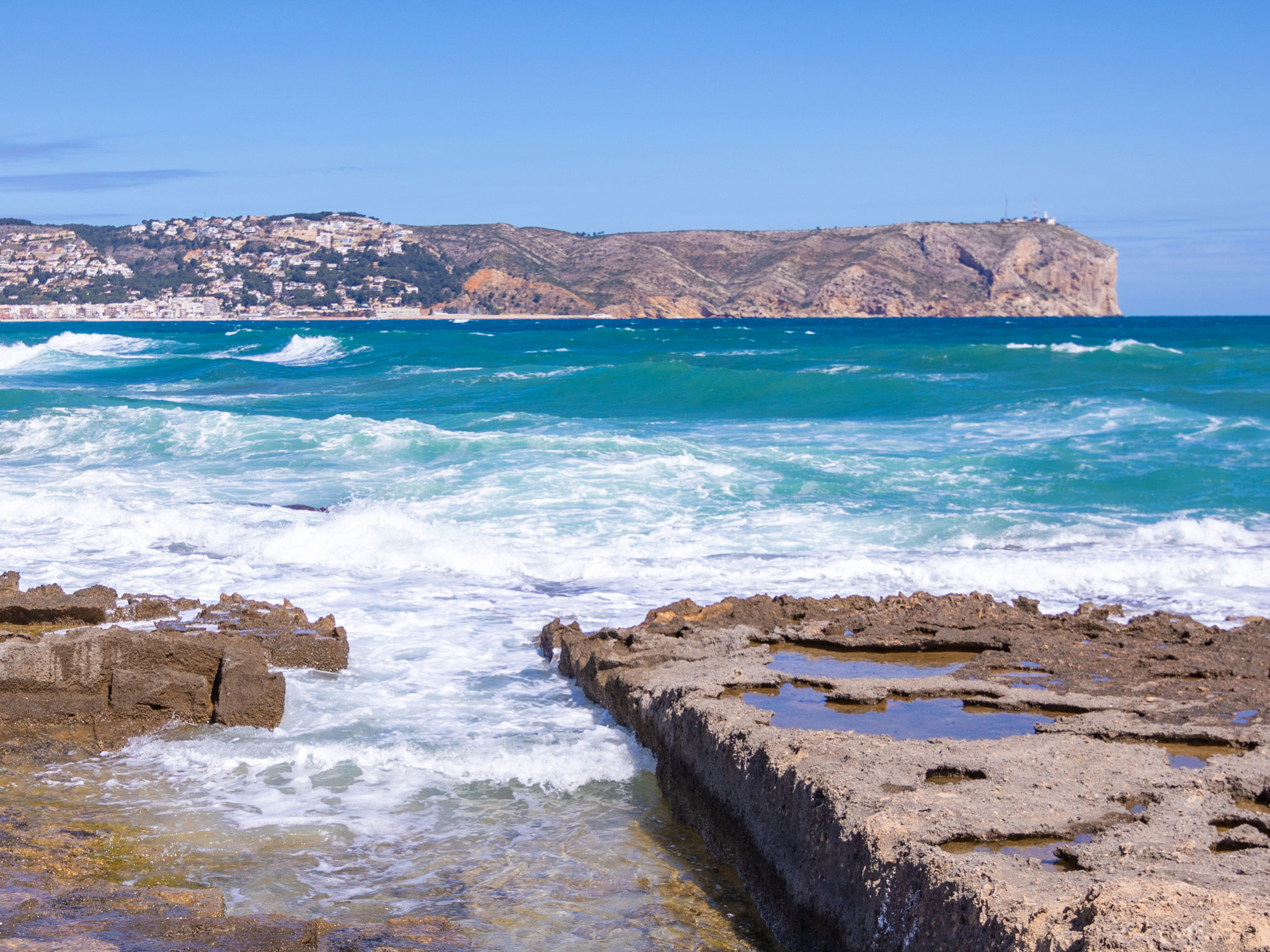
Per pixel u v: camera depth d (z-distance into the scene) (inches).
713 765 215.0
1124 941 119.6
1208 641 307.4
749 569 427.8
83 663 271.1
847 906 162.9
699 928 184.5
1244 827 168.6
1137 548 461.7
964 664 288.8
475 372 1429.6
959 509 538.9
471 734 266.5
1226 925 121.1
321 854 207.2
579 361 1635.1
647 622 330.0
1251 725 225.0
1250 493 570.9
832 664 291.0
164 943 161.3
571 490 574.2
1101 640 312.7
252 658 274.4
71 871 192.4
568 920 185.2
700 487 583.5
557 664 317.7
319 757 251.8
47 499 522.9
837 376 1158.3
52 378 1550.2
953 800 176.6
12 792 232.4
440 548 443.2
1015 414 895.7
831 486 586.9
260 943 163.9
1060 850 159.9
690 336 3038.9
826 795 176.9
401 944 170.2
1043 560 428.5
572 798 237.1
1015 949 127.6
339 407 1092.5
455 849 211.3
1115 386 1089.4
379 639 343.3
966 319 7805.1
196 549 460.8
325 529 458.6
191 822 218.7
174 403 1059.3
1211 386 1067.3
